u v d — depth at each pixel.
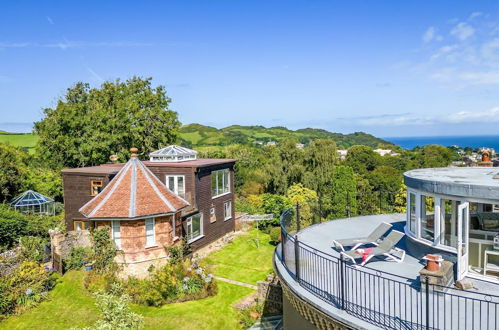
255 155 62.75
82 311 16.44
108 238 19.09
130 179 20.25
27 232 24.48
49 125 39.88
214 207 27.25
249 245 27.47
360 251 9.73
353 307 7.35
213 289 19.11
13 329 15.16
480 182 8.89
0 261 18.67
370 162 62.81
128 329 11.22
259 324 16.20
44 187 36.78
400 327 6.48
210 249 26.41
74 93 43.62
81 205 24.95
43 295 17.55
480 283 8.29
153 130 45.03
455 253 9.04
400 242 11.83
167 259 20.09
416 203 10.41
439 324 6.57
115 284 17.45
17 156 38.06
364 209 31.92
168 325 15.89
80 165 41.25
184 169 24.53
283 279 9.16
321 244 11.98
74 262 20.52
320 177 41.72
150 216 19.05
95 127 40.16
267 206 33.78
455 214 9.14
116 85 46.22
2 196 33.78
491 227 9.28
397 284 8.43
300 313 8.45
